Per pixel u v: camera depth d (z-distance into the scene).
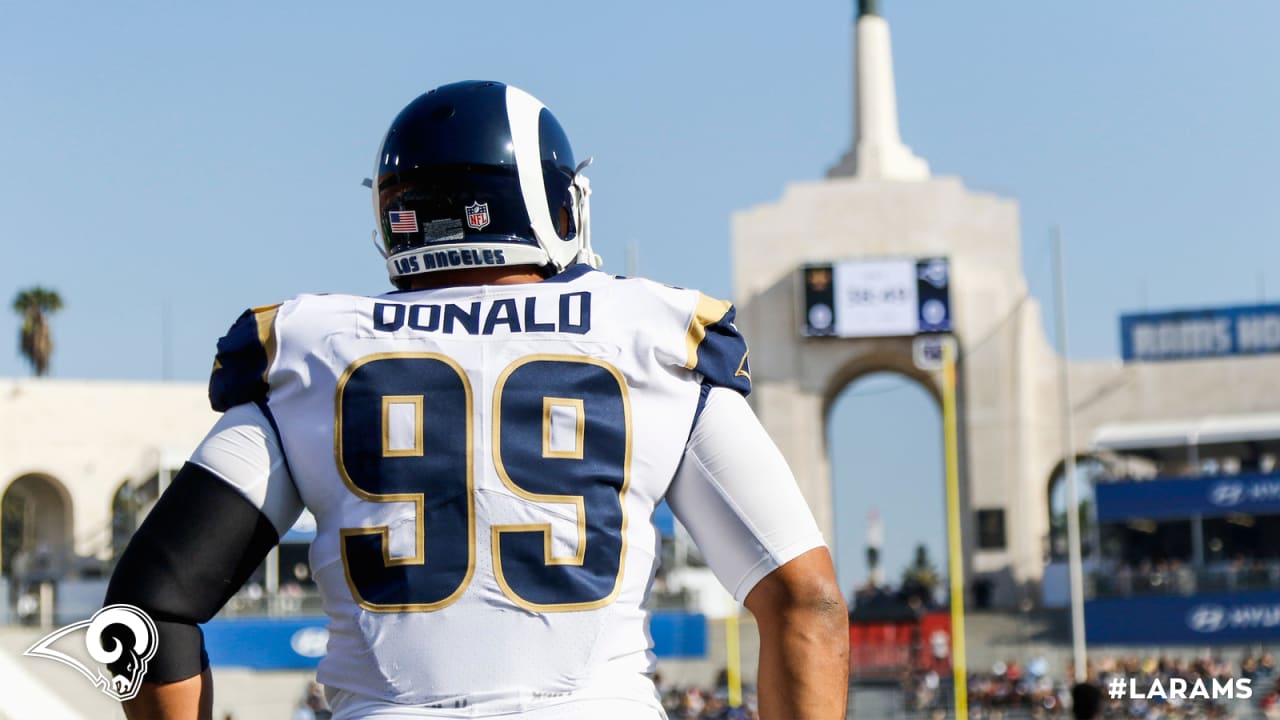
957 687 39.47
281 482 2.77
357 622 2.68
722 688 45.94
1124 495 51.34
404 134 3.02
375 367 2.75
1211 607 47.94
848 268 59.34
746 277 60.69
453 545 2.67
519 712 2.62
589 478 2.72
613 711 2.64
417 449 2.70
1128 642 48.69
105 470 56.69
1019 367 59.34
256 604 40.78
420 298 2.86
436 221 2.97
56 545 56.94
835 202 60.66
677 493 2.86
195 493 2.76
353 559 2.69
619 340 2.79
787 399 59.75
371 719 2.62
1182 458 59.25
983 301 59.81
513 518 2.68
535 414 2.72
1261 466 52.94
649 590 2.80
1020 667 48.03
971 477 59.12
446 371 2.74
